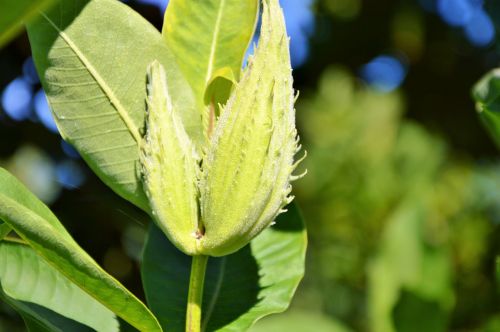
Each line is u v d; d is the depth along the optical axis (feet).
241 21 2.01
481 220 4.49
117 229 3.58
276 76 1.83
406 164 4.68
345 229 4.68
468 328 4.22
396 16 5.88
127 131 1.94
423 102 6.11
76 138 1.93
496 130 2.24
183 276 2.18
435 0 5.87
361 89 5.70
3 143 3.83
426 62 6.06
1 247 2.09
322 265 4.70
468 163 5.74
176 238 1.88
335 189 4.73
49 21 1.91
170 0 2.00
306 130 5.13
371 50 5.98
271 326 2.67
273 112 1.83
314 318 2.70
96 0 1.92
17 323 3.17
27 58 3.73
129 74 1.94
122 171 1.95
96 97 1.93
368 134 4.85
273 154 1.84
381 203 4.61
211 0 2.00
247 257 2.19
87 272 1.81
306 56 5.93
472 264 4.33
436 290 2.70
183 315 2.13
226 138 1.84
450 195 4.65
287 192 1.87
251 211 1.85
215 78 1.94
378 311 2.71
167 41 2.01
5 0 1.61
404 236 2.76
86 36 1.92
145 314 1.86
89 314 2.07
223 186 1.84
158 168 1.87
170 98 1.92
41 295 2.07
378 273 2.74
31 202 1.89
